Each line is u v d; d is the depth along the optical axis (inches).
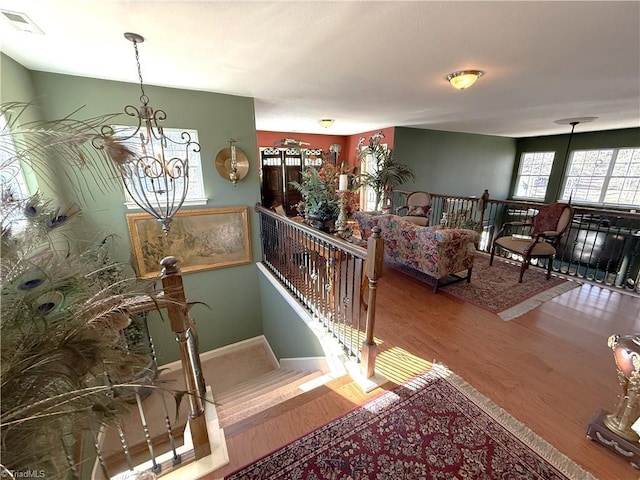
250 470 51.3
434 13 63.7
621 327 95.2
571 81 114.0
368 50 84.1
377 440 56.0
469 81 103.3
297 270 117.3
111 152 48.4
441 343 87.6
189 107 129.3
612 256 222.2
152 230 132.5
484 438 55.9
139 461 85.0
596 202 271.3
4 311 27.1
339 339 88.4
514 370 75.2
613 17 64.8
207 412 65.3
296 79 112.0
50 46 80.7
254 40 77.1
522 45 80.7
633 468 49.6
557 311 106.1
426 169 264.2
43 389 27.2
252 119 144.3
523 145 323.3
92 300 32.4
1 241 28.0
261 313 171.9
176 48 82.4
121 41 77.9
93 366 29.5
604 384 70.1
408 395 67.0
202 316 154.9
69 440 30.9
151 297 36.3
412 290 125.2
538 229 139.2
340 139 317.4
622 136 247.1
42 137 35.9
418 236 118.2
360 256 70.2
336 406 64.8
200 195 142.6
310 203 168.2
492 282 132.4
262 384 103.6
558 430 57.5
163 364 138.9
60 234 38.1
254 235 159.3
